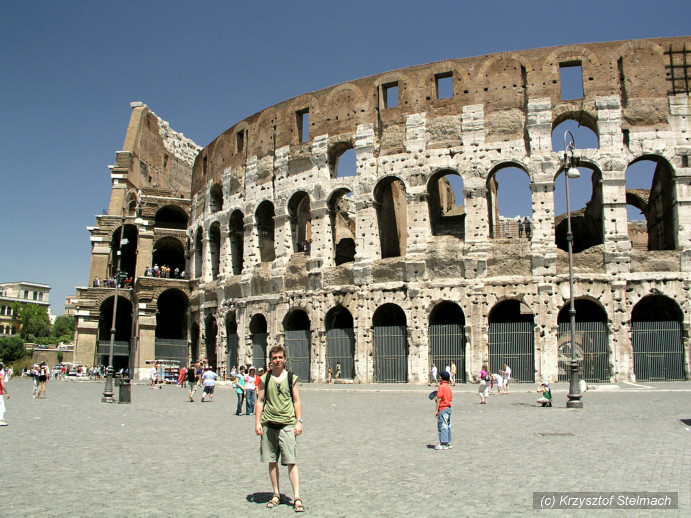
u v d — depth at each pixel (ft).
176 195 329.72
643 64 188.14
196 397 164.96
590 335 178.91
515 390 154.71
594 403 120.26
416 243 193.88
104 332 313.53
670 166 182.91
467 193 191.01
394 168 200.64
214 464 62.03
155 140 366.43
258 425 46.96
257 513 43.19
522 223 229.25
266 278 222.69
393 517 41.88
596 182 200.03
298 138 225.76
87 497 47.93
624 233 180.75
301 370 209.36
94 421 102.78
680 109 184.75
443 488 49.78
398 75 205.77
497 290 183.83
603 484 49.90
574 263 181.27
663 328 176.55
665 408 107.45
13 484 52.54
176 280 281.13
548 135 187.93
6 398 157.69
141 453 68.90
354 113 210.38
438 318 209.26
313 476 55.57
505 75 194.59
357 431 86.84
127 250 335.47
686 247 178.70
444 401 70.59
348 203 277.03
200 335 256.93
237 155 247.50
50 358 394.32
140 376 267.59
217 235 269.44
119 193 327.67
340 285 203.72
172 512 43.47
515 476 53.62
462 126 195.00
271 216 239.30
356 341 196.34
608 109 186.39
